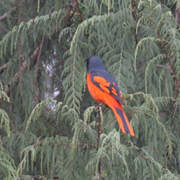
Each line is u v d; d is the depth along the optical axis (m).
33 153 8.54
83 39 10.25
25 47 10.66
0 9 11.38
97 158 7.73
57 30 10.47
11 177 8.53
